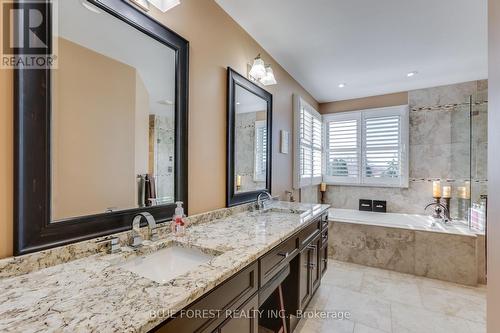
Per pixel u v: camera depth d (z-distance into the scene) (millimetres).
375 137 4066
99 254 1055
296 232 1706
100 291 755
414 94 3801
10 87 838
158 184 1405
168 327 712
